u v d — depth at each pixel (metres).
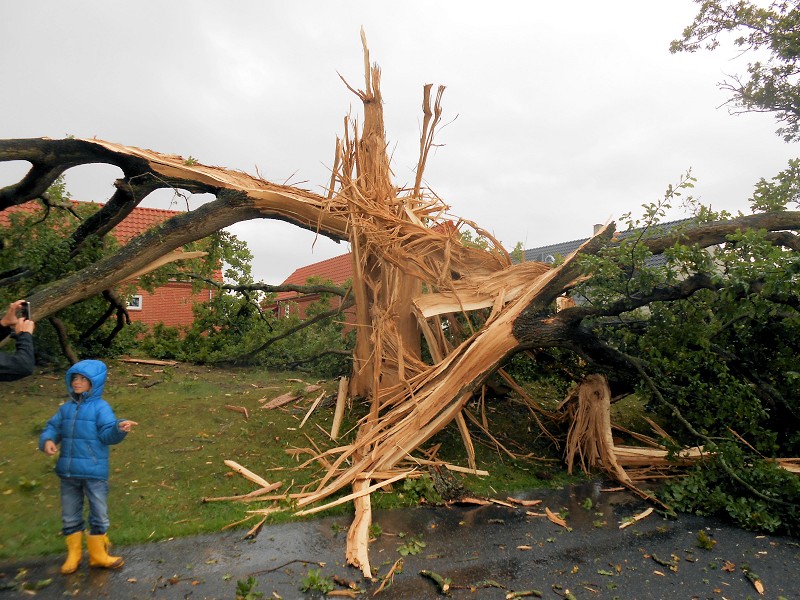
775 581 4.18
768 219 7.19
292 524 4.93
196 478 5.71
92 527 3.89
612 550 4.67
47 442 3.84
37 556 4.02
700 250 6.41
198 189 8.28
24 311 3.99
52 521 4.51
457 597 3.77
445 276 7.45
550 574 4.18
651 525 5.30
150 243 7.68
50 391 8.11
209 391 9.02
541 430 8.27
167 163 7.86
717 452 6.06
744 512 5.38
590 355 7.25
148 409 7.67
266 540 4.56
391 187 8.05
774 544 4.92
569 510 5.64
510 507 5.66
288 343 12.50
